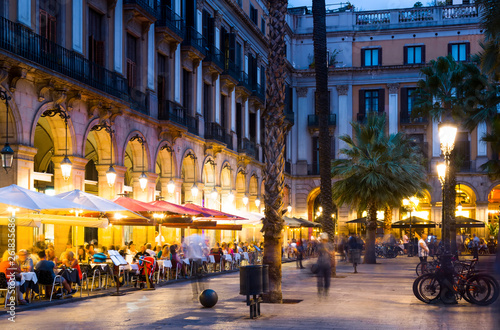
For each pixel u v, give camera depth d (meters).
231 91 39.69
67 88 20.05
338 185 35.12
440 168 20.64
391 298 15.89
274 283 14.88
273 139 15.19
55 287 16.78
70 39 21.45
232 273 28.41
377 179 33.75
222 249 29.86
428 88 39.56
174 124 29.00
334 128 54.69
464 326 10.77
